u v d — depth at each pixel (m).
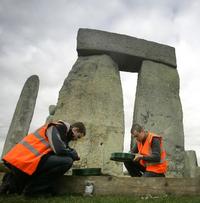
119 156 5.53
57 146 4.29
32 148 4.28
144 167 5.78
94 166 7.79
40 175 4.33
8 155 4.21
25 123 10.27
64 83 8.83
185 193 4.80
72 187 4.75
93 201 4.03
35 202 3.92
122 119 8.59
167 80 9.34
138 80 9.25
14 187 4.38
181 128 9.02
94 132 8.11
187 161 11.38
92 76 8.71
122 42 9.14
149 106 8.75
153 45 9.50
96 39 9.01
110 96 8.65
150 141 5.54
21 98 10.72
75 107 8.34
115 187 4.74
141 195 4.71
